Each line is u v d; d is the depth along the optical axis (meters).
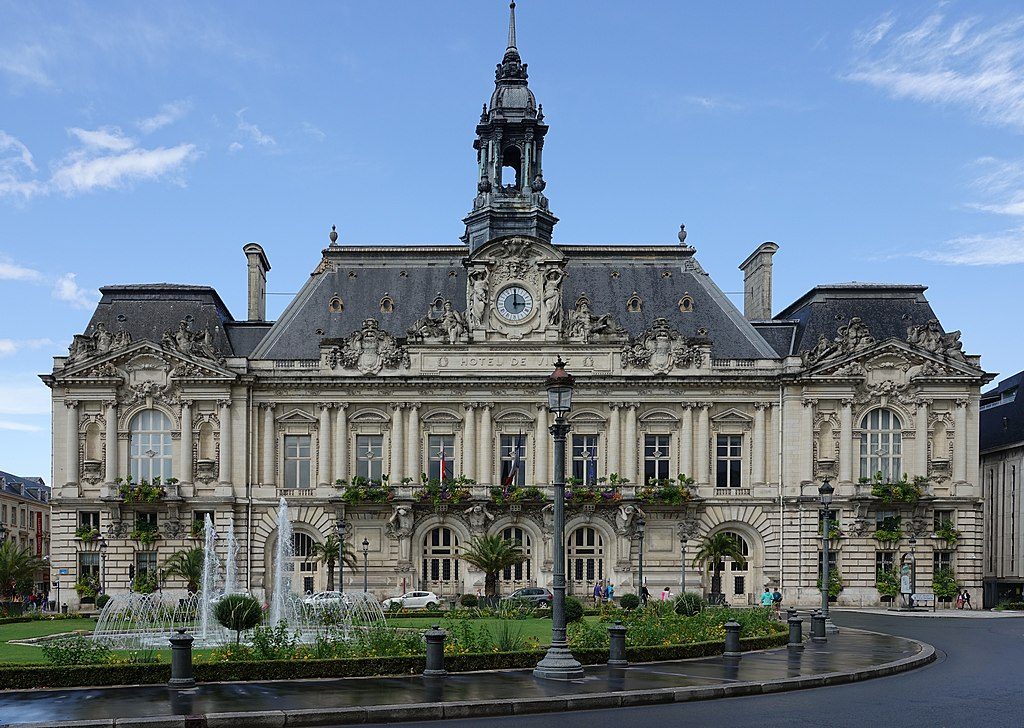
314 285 91.25
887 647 45.81
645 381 85.50
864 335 85.25
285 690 31.80
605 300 90.00
